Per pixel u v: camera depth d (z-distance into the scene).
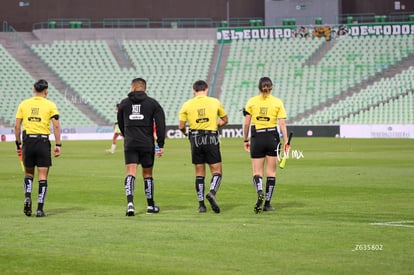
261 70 144.50
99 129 134.12
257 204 33.81
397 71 141.12
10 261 22.95
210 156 34.59
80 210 36.16
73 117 137.38
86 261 22.86
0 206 38.25
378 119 134.12
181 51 148.00
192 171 59.19
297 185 47.06
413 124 124.94
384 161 68.31
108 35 149.50
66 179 52.97
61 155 82.69
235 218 32.06
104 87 142.75
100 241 26.19
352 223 29.98
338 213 33.69
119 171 60.31
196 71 145.62
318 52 145.50
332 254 23.55
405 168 60.06
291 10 147.38
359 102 137.38
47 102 34.69
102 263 22.58
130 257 23.42
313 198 40.06
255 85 142.38
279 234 27.25
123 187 47.28
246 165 65.38
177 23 150.75
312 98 139.50
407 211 34.22
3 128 130.00
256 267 21.81
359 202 38.00
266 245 25.12
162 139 34.41
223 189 45.38
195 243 25.61
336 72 142.62
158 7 150.75
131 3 150.62
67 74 143.88
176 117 138.38
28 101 34.56
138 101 34.00
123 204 38.53
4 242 26.14
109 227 29.31
